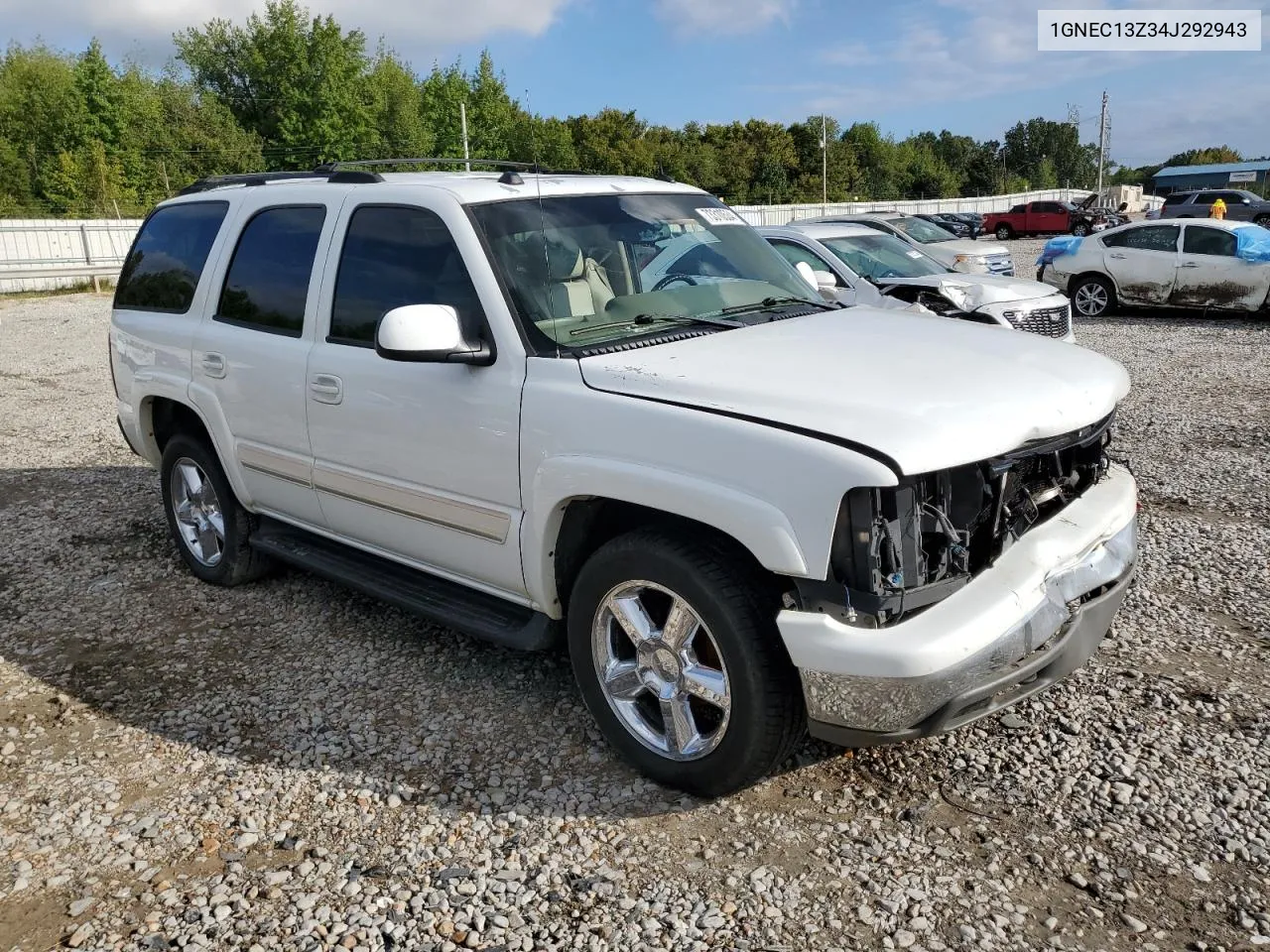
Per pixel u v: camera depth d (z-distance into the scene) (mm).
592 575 3264
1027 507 3072
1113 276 15406
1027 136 135125
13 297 24688
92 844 3146
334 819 3221
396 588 4113
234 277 4750
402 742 3666
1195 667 3969
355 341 4027
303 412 4262
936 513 2777
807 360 3193
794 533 2709
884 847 2967
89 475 7727
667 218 4180
